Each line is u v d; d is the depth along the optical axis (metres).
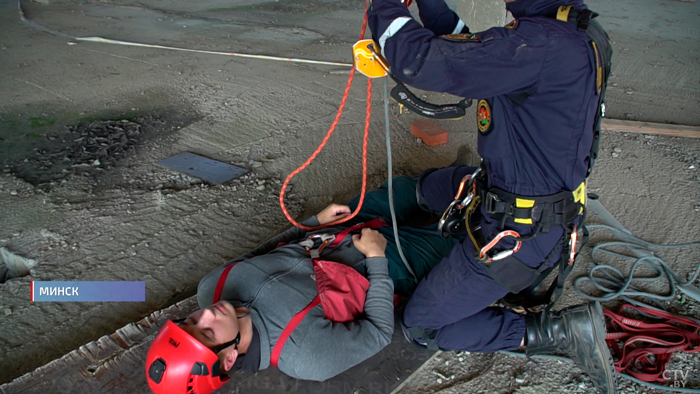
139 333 2.32
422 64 1.47
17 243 3.09
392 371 2.16
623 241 3.02
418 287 2.11
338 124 4.65
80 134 4.45
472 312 1.98
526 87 1.52
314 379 1.92
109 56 6.44
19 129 4.52
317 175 3.86
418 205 2.93
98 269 2.90
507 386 2.16
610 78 5.79
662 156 4.05
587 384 2.16
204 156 4.13
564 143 1.56
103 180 3.78
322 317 1.94
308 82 5.62
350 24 8.01
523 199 1.66
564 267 1.82
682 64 6.20
